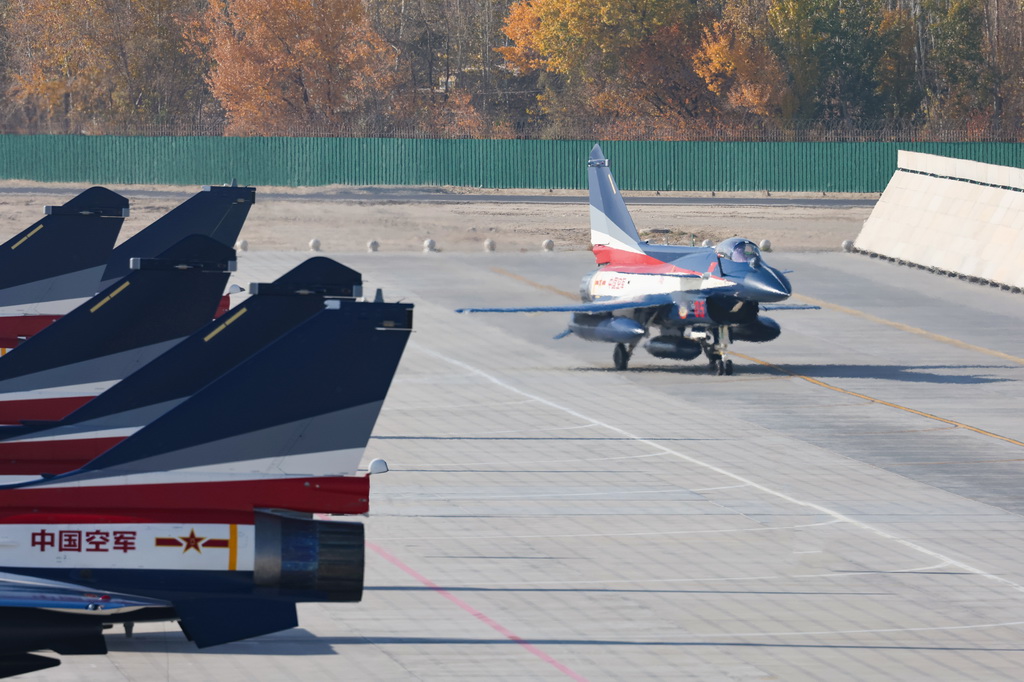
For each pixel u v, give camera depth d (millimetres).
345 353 62375
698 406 161125
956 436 147875
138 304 80625
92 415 72125
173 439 61469
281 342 61938
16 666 60031
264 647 78562
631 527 109188
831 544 106000
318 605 86875
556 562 98875
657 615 87562
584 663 78250
